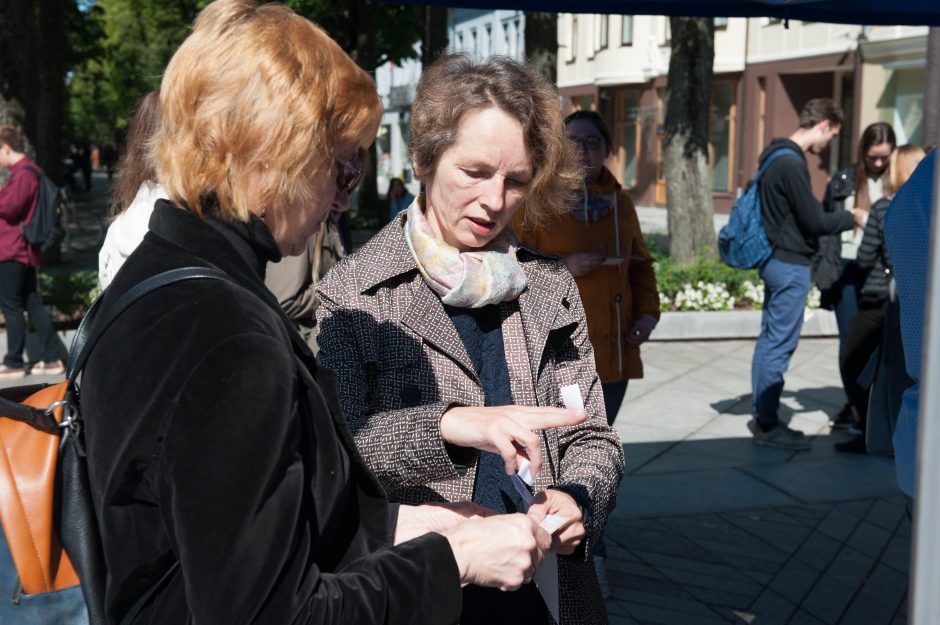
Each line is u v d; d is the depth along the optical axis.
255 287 1.34
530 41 12.63
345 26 16.44
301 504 1.22
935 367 1.05
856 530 4.75
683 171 12.56
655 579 4.17
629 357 4.13
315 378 1.38
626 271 4.07
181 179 1.33
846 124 26.98
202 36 1.34
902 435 2.50
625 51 32.97
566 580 1.93
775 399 6.01
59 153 15.15
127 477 1.21
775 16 4.06
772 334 5.95
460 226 1.93
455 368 1.94
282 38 1.33
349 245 5.32
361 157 1.44
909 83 23.11
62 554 1.36
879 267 5.62
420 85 1.95
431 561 1.36
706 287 9.93
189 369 1.20
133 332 1.26
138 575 1.26
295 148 1.31
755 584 4.14
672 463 5.74
